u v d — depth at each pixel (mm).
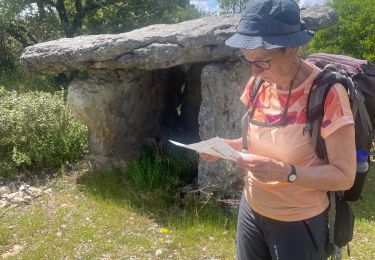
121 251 4051
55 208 4816
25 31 12734
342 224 2230
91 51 4715
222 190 4789
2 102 6242
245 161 1980
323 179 1946
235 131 4691
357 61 2396
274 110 2105
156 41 4578
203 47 4496
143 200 4840
